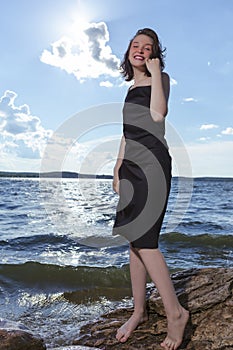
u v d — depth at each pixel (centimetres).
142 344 279
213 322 296
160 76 264
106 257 661
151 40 277
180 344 266
